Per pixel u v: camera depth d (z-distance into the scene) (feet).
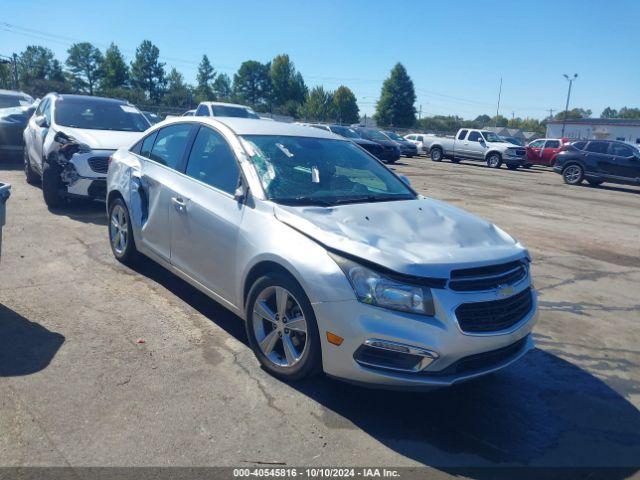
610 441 11.80
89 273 19.11
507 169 92.79
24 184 34.73
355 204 14.34
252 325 13.41
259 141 15.85
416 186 54.13
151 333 14.88
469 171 80.94
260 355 13.33
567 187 64.95
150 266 20.25
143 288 18.07
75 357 13.32
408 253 11.51
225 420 11.31
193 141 17.10
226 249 14.17
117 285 18.17
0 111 43.70
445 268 11.29
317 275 11.68
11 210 27.40
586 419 12.61
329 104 288.10
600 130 208.13
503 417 12.39
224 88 312.50
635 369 15.44
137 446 10.30
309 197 14.39
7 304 16.08
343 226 12.59
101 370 12.82
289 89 308.81
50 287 17.63
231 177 15.05
